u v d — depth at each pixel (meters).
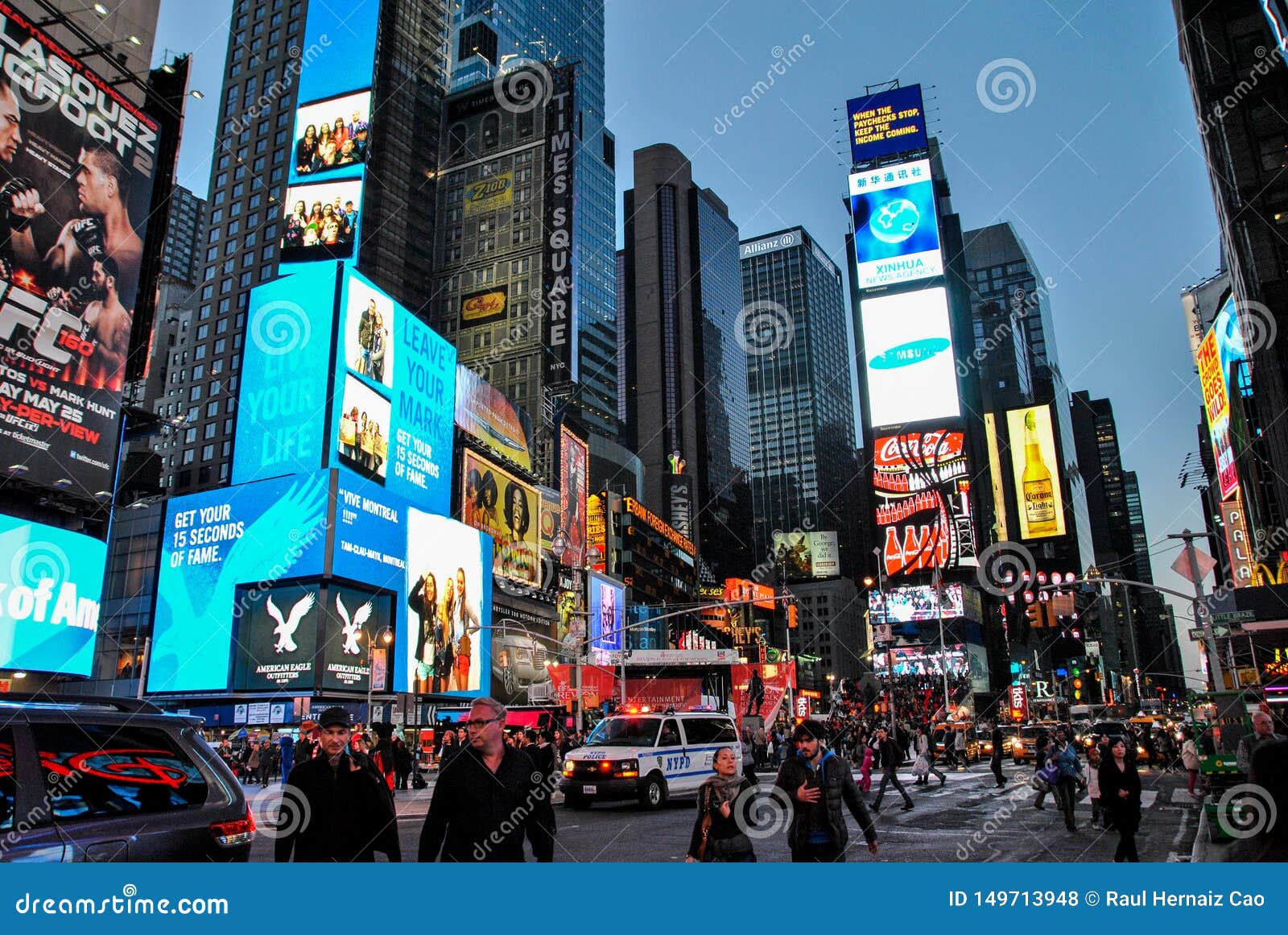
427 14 147.50
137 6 57.94
